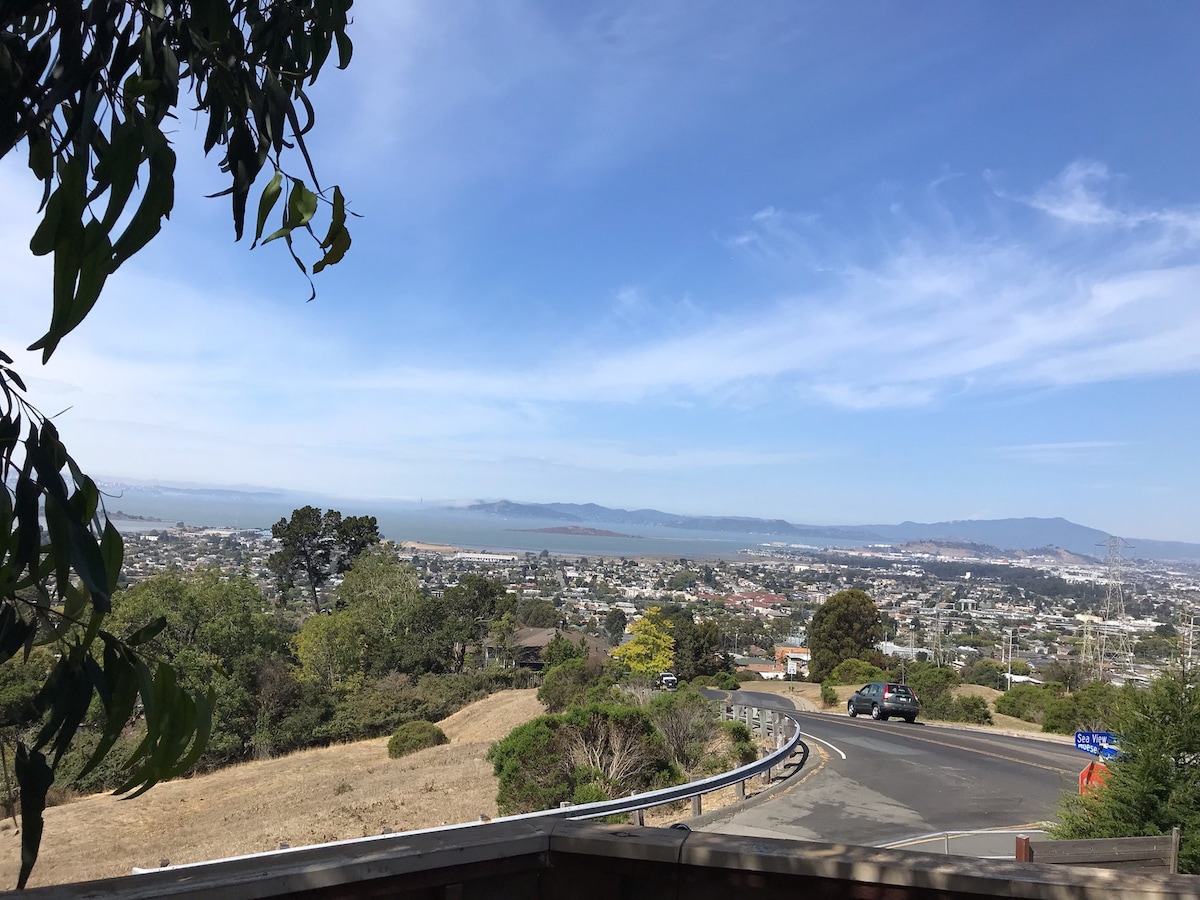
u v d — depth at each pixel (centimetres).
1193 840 657
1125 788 699
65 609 140
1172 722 709
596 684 2528
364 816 1370
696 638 6206
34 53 150
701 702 1514
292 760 2788
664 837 195
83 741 1087
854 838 995
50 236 132
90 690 138
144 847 1448
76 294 134
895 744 1825
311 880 164
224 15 161
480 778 1636
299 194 168
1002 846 961
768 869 186
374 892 170
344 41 207
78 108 151
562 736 1214
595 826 205
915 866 185
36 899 140
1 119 142
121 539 151
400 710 3541
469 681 4003
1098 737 749
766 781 1345
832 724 2303
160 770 142
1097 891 184
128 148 145
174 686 146
